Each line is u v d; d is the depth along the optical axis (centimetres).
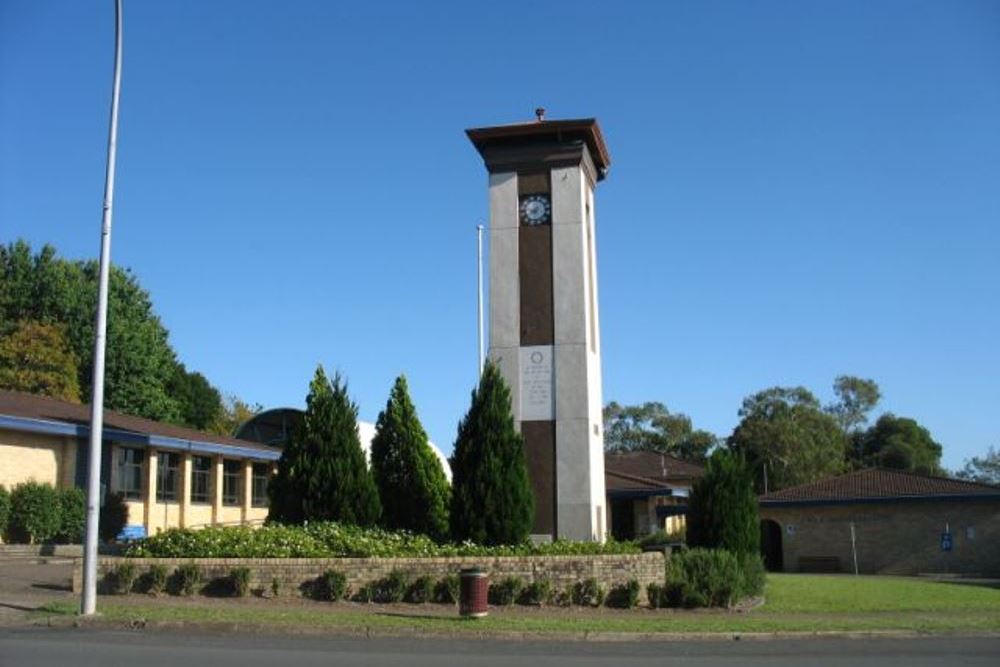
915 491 4353
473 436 2230
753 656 1359
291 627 1571
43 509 2828
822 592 2580
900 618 1972
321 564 1961
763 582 2403
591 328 2772
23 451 2934
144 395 5291
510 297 2691
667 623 1736
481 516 2181
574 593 2008
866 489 4491
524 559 2008
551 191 2738
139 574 1945
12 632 1485
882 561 4353
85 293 5206
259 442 4403
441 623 1642
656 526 5109
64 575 2195
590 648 1452
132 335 5303
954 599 2477
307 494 2292
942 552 4269
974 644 1557
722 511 2436
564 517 2545
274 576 1948
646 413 9588
